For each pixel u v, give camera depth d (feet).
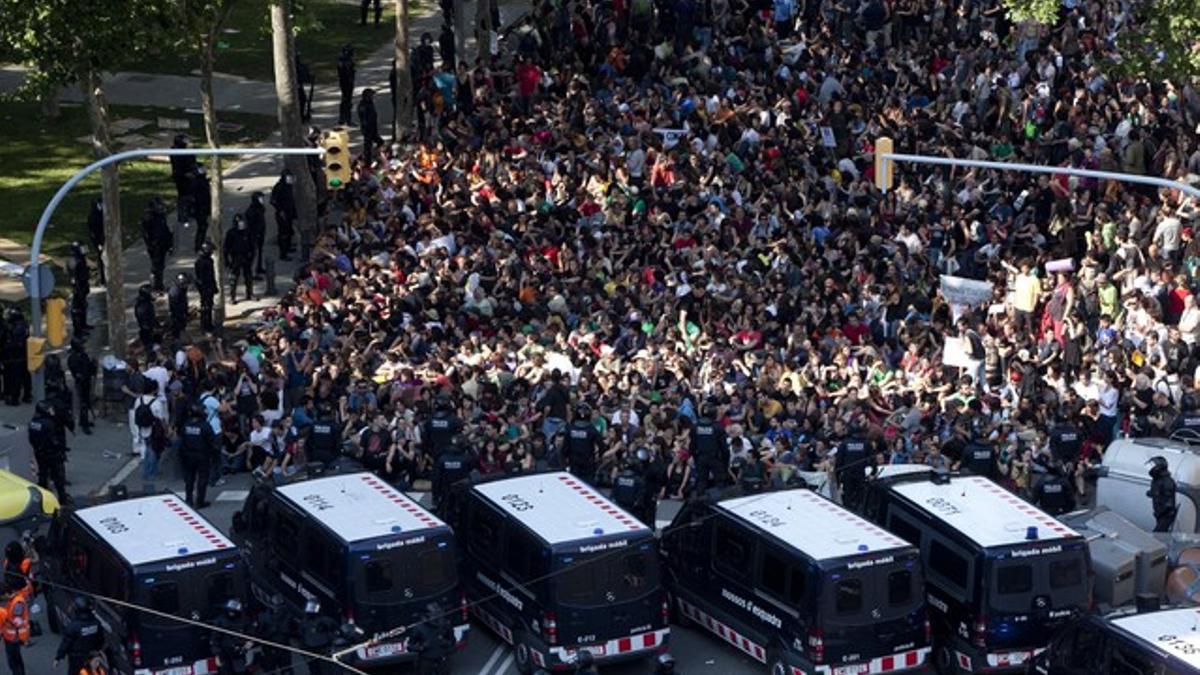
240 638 378.73
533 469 431.84
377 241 590.55
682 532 417.69
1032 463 474.90
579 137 646.33
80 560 397.60
